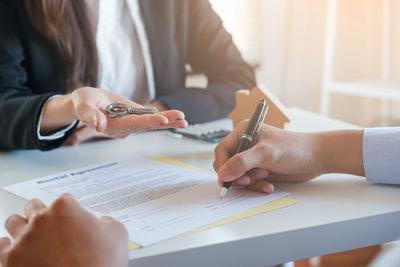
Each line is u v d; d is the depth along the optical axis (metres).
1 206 0.57
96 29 1.31
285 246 0.49
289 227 0.49
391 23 2.73
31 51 1.19
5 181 0.68
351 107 2.81
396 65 2.77
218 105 1.15
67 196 0.41
